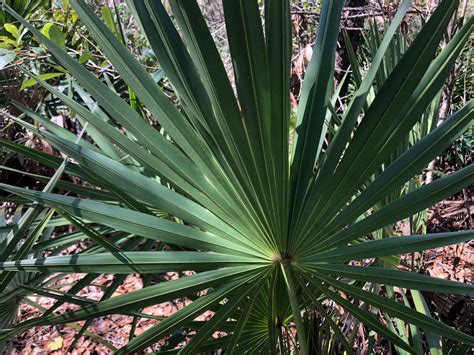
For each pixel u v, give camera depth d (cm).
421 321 73
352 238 73
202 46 57
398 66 62
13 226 89
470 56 167
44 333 196
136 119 73
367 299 74
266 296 84
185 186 76
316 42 78
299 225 75
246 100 62
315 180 75
